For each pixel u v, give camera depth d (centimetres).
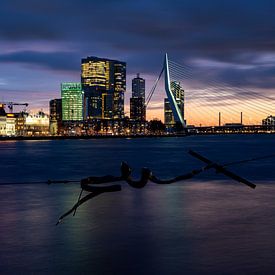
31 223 2577
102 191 880
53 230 2378
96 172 6938
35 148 18000
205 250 1969
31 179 5825
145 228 2425
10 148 18050
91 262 1808
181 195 3766
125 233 2303
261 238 2178
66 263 1797
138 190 4041
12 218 2744
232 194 3853
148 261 1819
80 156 11819
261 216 2778
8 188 4281
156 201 3419
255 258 1841
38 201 3466
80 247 2030
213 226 2475
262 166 7731
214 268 1725
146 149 16775
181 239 2173
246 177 5666
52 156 11775
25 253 1934
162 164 8869
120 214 2848
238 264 1767
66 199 3559
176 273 1673
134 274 1670
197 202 3375
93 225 2503
